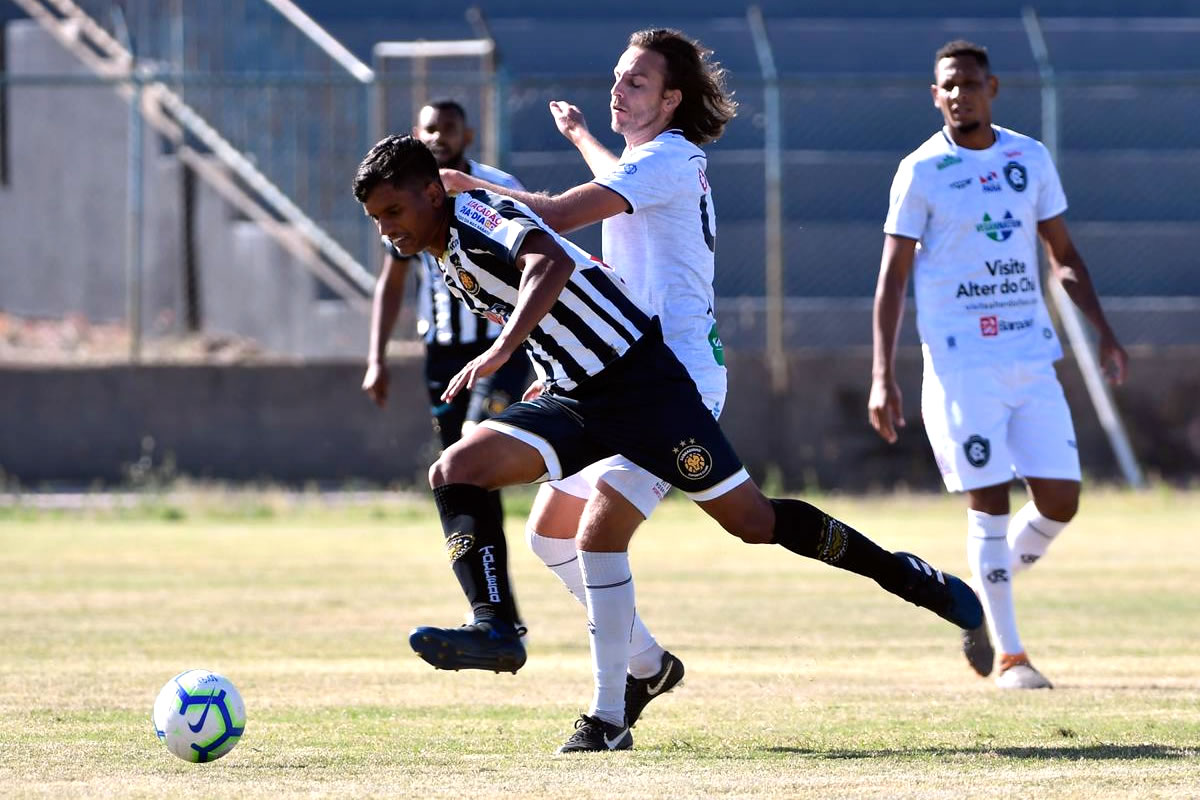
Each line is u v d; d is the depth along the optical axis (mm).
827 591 34000
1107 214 79688
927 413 23656
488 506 15938
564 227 16938
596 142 19062
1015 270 23266
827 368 59594
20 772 15203
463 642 14852
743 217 78438
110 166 77250
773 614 30125
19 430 58531
